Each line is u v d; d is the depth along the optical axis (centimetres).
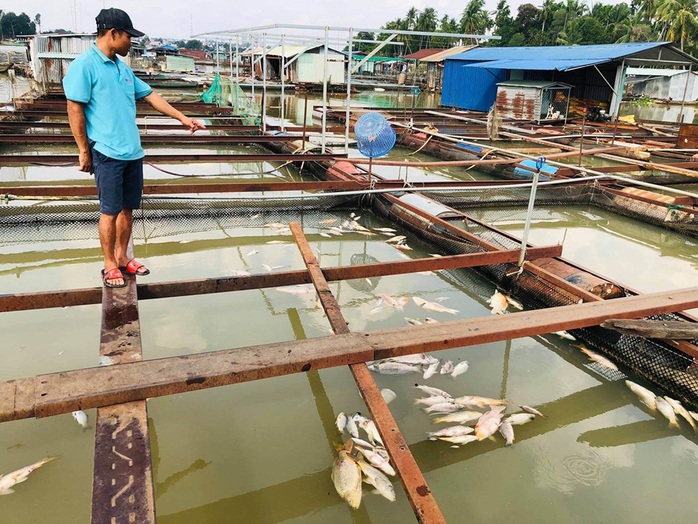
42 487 292
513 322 364
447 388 397
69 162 896
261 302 521
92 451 318
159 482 301
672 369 396
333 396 382
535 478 318
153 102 392
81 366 396
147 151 1309
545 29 6009
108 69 348
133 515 204
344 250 689
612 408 387
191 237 718
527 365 436
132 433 242
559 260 549
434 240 680
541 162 506
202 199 736
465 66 2488
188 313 491
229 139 1270
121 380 266
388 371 411
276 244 701
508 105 2145
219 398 375
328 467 318
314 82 3741
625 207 884
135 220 712
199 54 7375
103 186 356
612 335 442
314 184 804
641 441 355
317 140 1302
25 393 251
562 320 371
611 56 1805
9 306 358
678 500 306
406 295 560
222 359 292
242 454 324
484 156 1194
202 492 296
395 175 1180
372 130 762
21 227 668
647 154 1241
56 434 331
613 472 326
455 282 600
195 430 342
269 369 288
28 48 3388
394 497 292
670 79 3141
